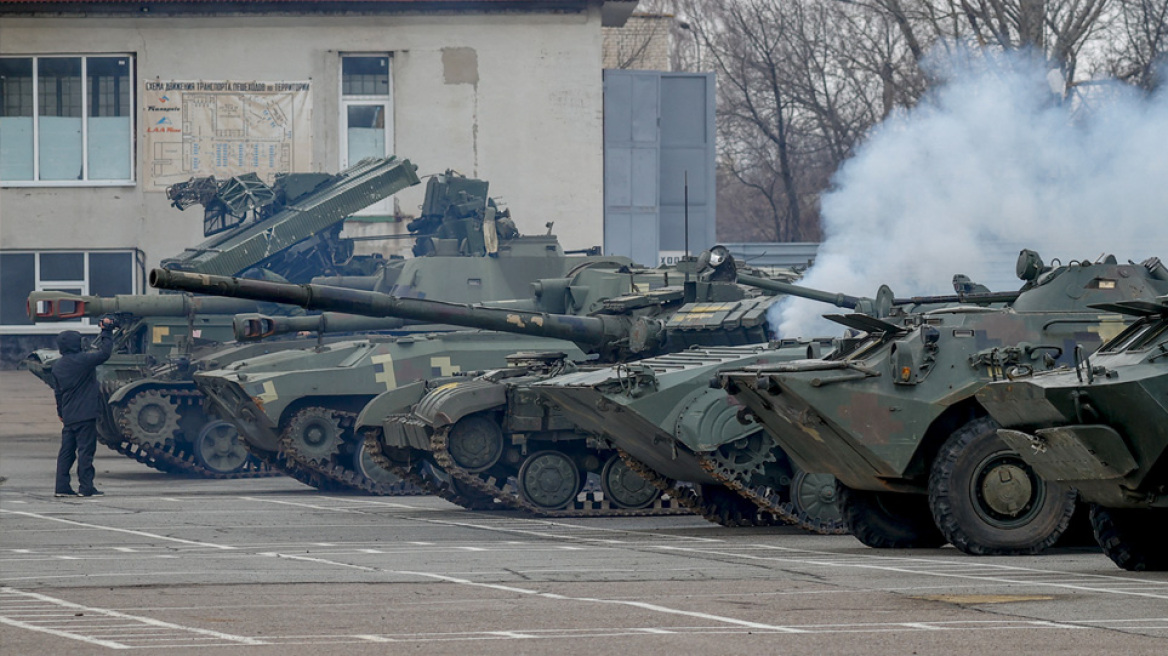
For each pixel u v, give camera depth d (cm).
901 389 4066
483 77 10331
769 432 4438
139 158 10306
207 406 7244
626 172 10750
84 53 10275
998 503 3953
